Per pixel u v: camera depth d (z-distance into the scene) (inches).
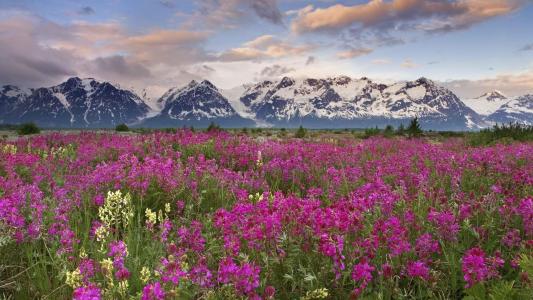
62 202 288.8
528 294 163.2
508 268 207.5
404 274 188.2
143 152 613.0
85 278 177.2
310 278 181.5
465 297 171.6
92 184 337.1
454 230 220.4
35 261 224.5
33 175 397.4
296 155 533.6
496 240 225.0
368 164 477.4
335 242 182.2
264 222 199.5
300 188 414.0
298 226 212.4
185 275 165.8
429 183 366.3
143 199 326.3
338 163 531.2
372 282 193.8
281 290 194.1
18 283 200.7
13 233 224.2
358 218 211.3
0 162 450.0
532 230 219.9
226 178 374.9
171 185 332.2
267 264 191.3
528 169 425.1
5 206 227.9
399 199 288.7
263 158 545.0
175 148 654.5
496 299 163.5
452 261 197.5
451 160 482.9
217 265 205.0
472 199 286.2
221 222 224.2
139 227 251.8
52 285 199.0
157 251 216.8
